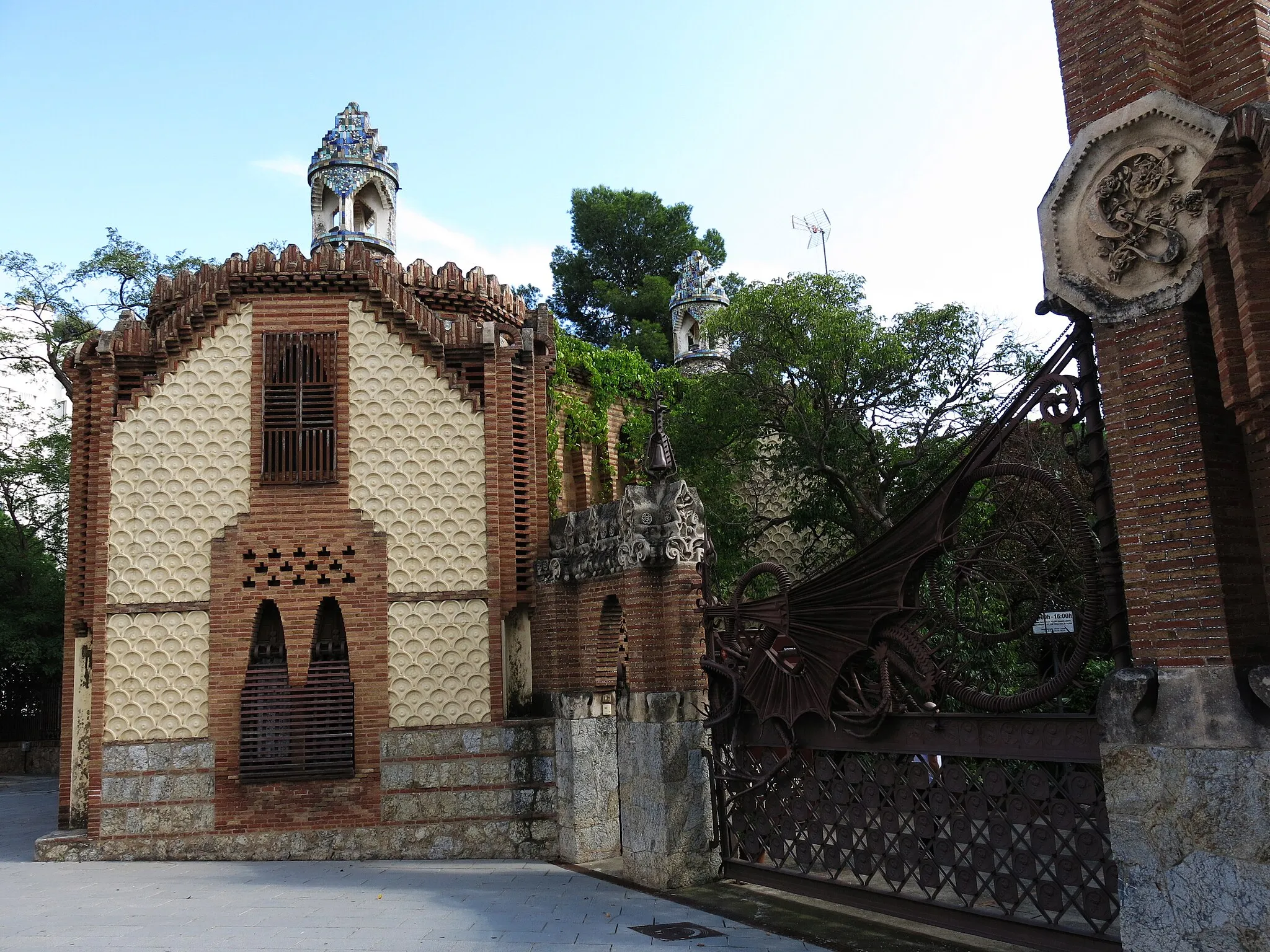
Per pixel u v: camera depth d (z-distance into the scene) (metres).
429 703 13.65
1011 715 7.78
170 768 13.25
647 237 40.12
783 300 17.92
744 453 19.20
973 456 8.22
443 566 14.02
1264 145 5.63
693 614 11.60
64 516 31.58
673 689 11.42
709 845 11.21
